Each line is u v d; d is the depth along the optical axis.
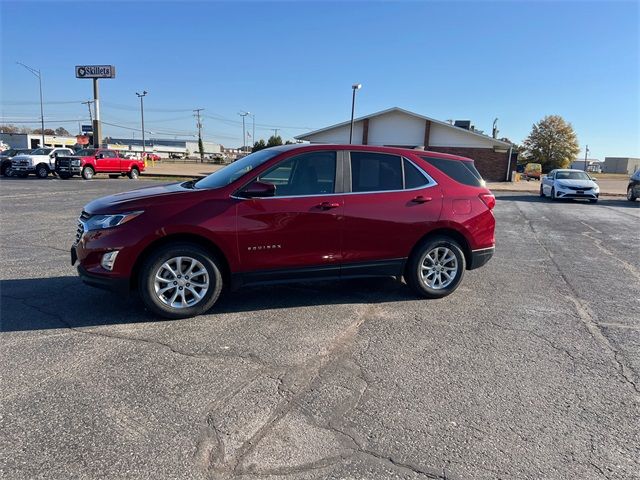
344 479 2.42
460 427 2.93
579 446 2.77
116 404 3.08
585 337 4.46
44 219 10.95
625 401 3.30
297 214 4.77
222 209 4.55
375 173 5.20
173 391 3.27
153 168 46.78
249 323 4.59
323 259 4.95
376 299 5.46
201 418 2.95
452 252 5.52
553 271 7.16
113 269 4.36
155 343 4.05
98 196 16.44
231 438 2.75
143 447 2.65
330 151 5.05
